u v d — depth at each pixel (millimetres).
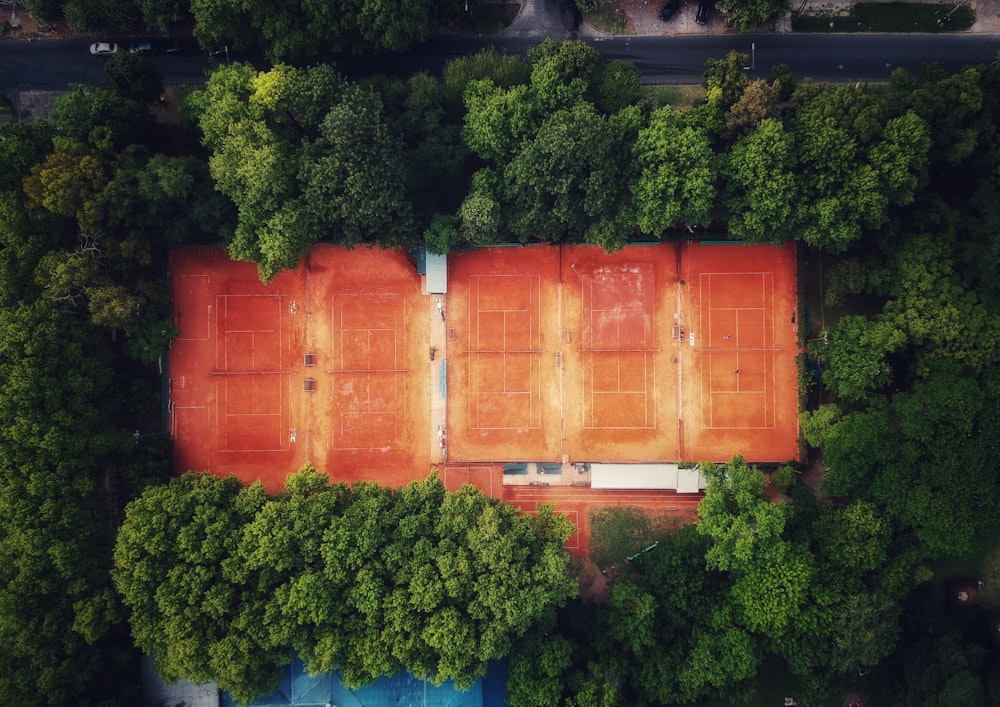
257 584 51312
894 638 52625
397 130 54781
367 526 50906
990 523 51344
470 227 55062
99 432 53844
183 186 52969
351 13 53562
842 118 51219
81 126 52906
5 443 51031
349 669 50375
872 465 53375
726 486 54219
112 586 52125
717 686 51969
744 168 51531
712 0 58594
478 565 50375
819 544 53750
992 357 52750
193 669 49000
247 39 56281
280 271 59156
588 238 55500
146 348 55469
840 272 54875
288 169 52219
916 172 52656
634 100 54719
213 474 58938
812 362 59125
